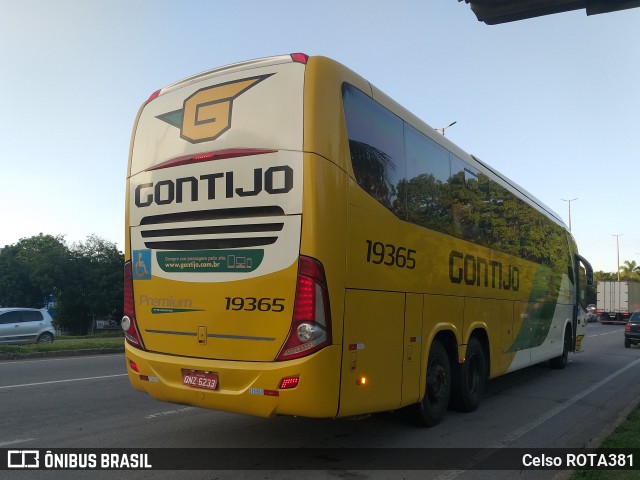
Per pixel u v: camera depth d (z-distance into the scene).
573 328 14.65
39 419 7.41
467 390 7.94
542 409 8.70
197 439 6.42
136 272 5.99
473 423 7.48
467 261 7.86
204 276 5.37
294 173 4.95
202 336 5.33
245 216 5.16
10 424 7.12
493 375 8.79
